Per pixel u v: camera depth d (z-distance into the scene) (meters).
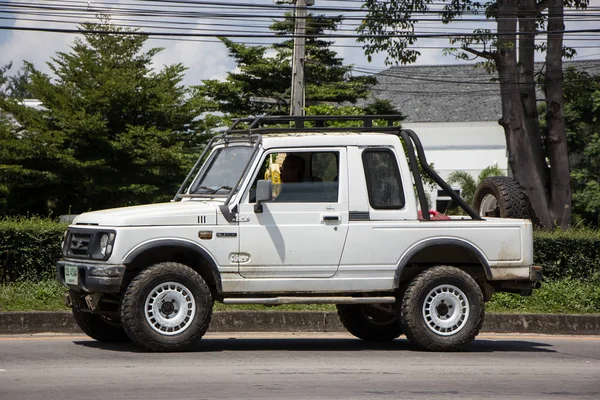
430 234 15.55
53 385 11.38
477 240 15.73
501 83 38.84
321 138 15.39
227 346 16.11
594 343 18.34
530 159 38.88
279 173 15.07
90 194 57.25
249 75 68.25
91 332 16.06
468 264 16.47
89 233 14.78
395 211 15.49
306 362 13.92
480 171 80.88
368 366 13.62
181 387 11.34
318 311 19.14
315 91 66.44
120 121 60.03
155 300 14.34
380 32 39.72
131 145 57.00
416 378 12.55
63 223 21.91
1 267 20.64
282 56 68.31
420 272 15.68
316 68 67.50
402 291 15.77
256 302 14.84
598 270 23.66
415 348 16.06
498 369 13.77
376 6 39.00
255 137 15.37
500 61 38.78
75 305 15.54
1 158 57.44
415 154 16.52
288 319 18.98
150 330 14.31
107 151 57.94
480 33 37.50
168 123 61.12
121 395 10.72
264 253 14.92
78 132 56.69
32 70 60.53
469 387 11.92
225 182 15.59
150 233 14.42
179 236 14.55
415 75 86.44
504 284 16.31
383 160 15.62
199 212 14.71
